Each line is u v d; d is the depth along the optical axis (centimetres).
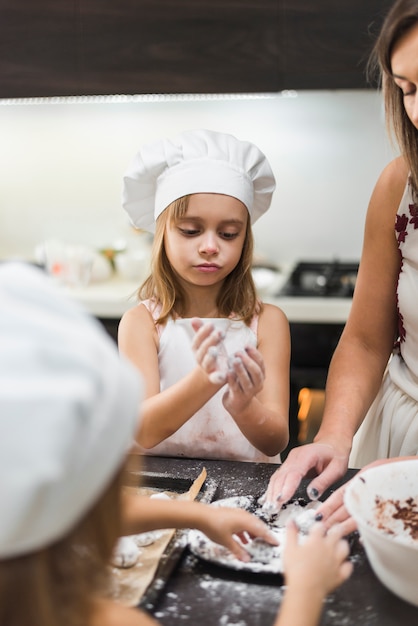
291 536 88
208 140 144
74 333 67
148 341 149
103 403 65
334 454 121
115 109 328
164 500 101
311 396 283
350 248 328
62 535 66
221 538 98
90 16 266
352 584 95
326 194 324
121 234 339
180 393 128
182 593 93
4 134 335
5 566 64
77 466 63
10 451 61
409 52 110
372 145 316
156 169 146
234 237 142
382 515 100
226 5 260
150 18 264
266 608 90
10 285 68
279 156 323
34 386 62
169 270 150
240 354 115
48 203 341
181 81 269
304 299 280
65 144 334
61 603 66
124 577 95
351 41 258
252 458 146
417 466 105
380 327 150
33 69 274
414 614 89
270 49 262
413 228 140
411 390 145
